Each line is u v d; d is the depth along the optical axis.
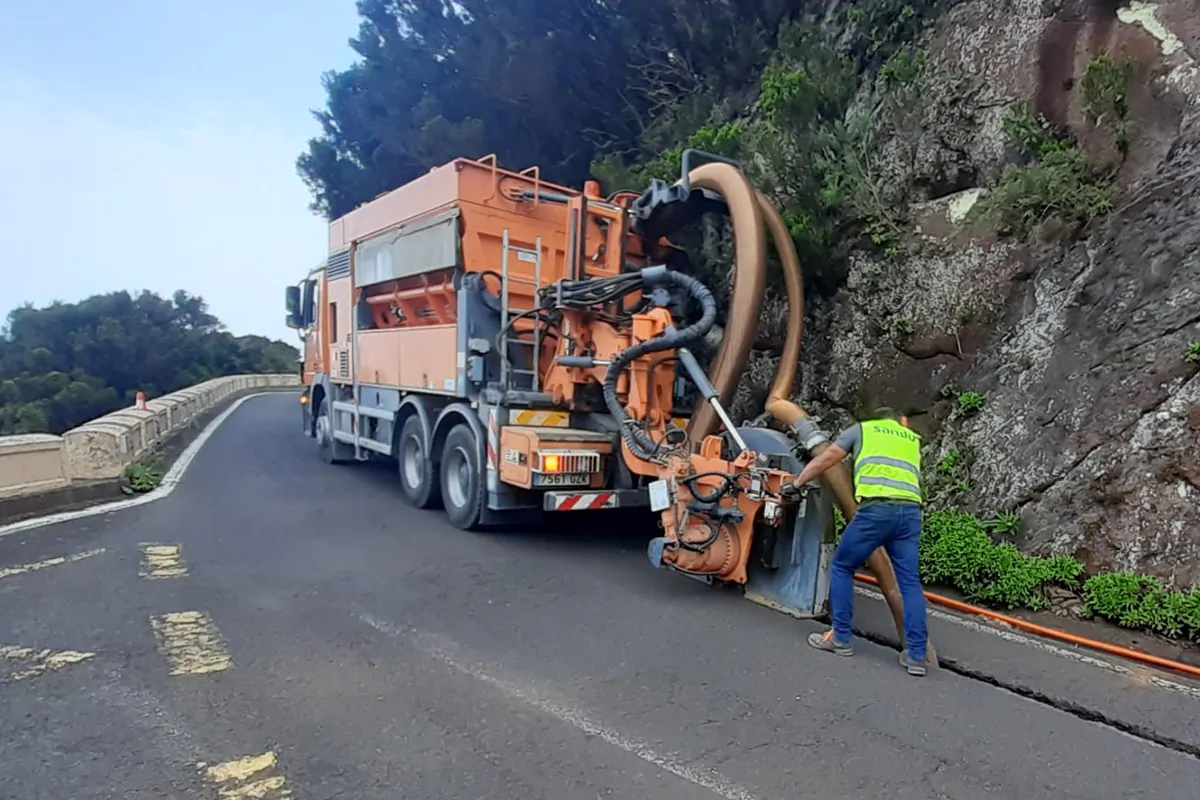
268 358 64.88
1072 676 4.66
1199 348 5.92
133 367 53.03
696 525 5.88
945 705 4.20
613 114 17.45
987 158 8.58
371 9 20.66
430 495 8.88
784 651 4.92
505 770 3.34
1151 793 3.35
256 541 7.27
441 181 8.39
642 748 3.58
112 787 3.12
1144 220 6.77
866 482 4.81
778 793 3.24
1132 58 7.49
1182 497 5.71
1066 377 6.83
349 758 3.40
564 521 8.70
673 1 15.80
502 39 17.91
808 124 9.49
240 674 4.26
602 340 7.36
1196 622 5.07
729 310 6.90
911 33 10.47
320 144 22.16
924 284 8.43
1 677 4.15
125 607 5.29
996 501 6.95
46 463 8.62
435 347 8.72
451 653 4.67
